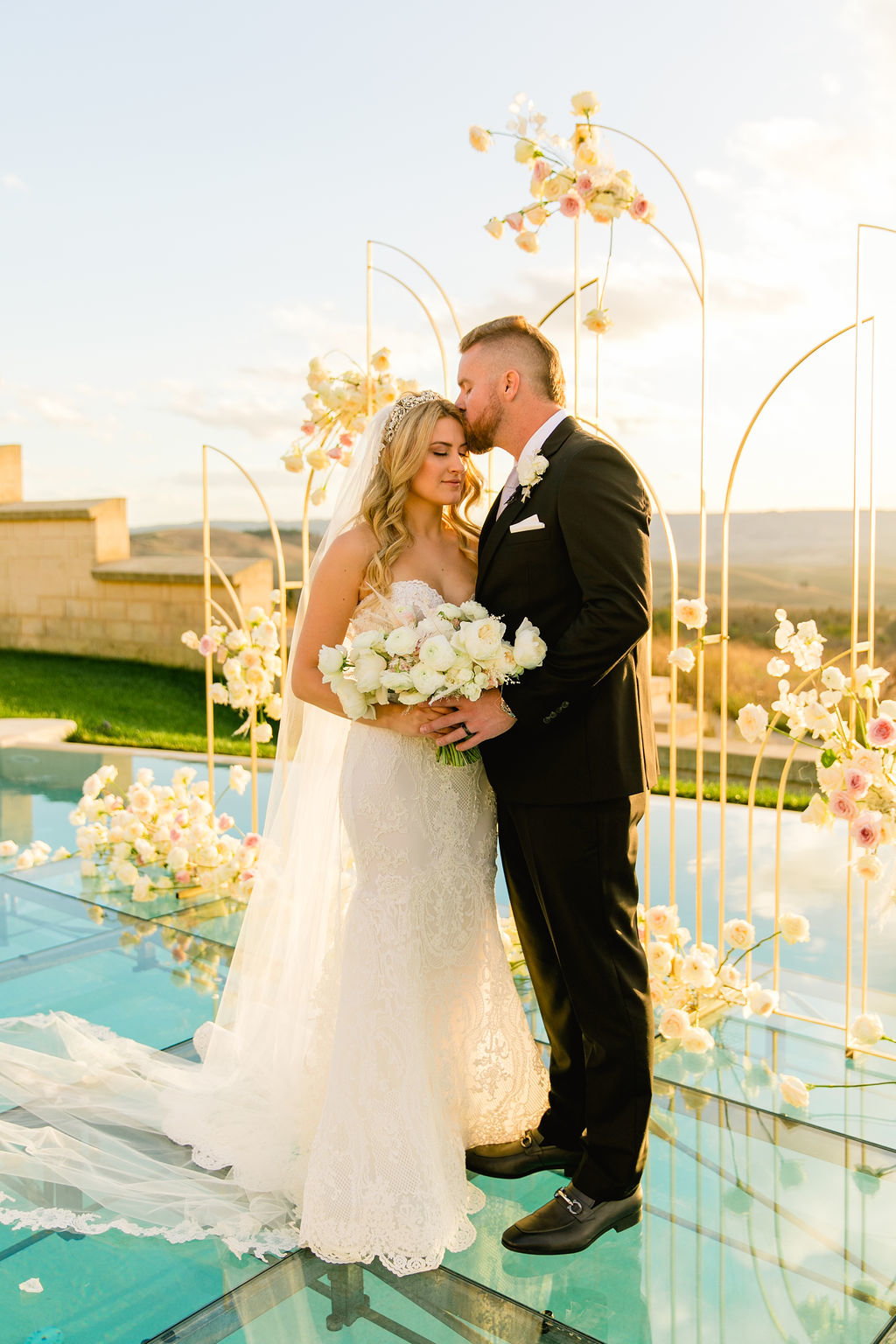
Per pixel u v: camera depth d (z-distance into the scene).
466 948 2.05
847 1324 1.66
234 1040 2.40
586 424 2.74
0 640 11.21
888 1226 1.95
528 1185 2.09
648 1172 2.13
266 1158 2.06
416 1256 1.80
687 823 5.41
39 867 4.31
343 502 2.15
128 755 7.57
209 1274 1.79
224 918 3.67
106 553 10.58
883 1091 2.49
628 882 1.89
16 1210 1.97
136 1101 2.40
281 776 2.29
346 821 2.01
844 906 3.92
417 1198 1.83
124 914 3.71
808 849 4.80
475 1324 1.66
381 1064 1.87
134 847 4.19
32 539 10.84
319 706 2.02
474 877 2.06
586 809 1.83
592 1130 1.90
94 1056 2.58
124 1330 1.64
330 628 2.03
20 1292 1.74
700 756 2.87
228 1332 1.64
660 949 2.80
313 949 2.18
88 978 3.15
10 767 6.98
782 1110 2.40
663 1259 1.84
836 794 2.39
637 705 1.91
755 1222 1.96
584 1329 1.64
